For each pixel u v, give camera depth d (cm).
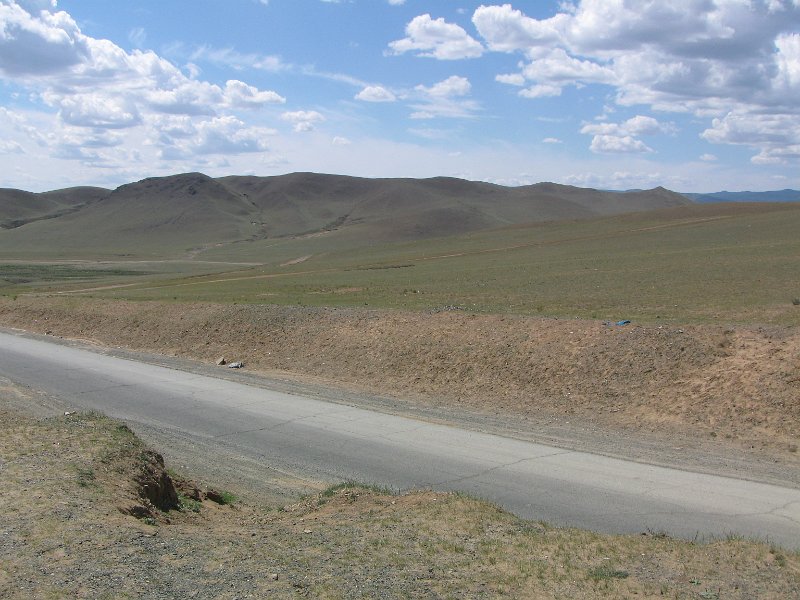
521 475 1449
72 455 1226
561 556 884
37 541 845
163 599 706
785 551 923
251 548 888
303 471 1568
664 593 767
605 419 1912
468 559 862
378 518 1058
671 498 1275
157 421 2078
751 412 1744
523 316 2850
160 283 7588
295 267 8856
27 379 2761
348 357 2848
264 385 2559
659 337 2258
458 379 2417
